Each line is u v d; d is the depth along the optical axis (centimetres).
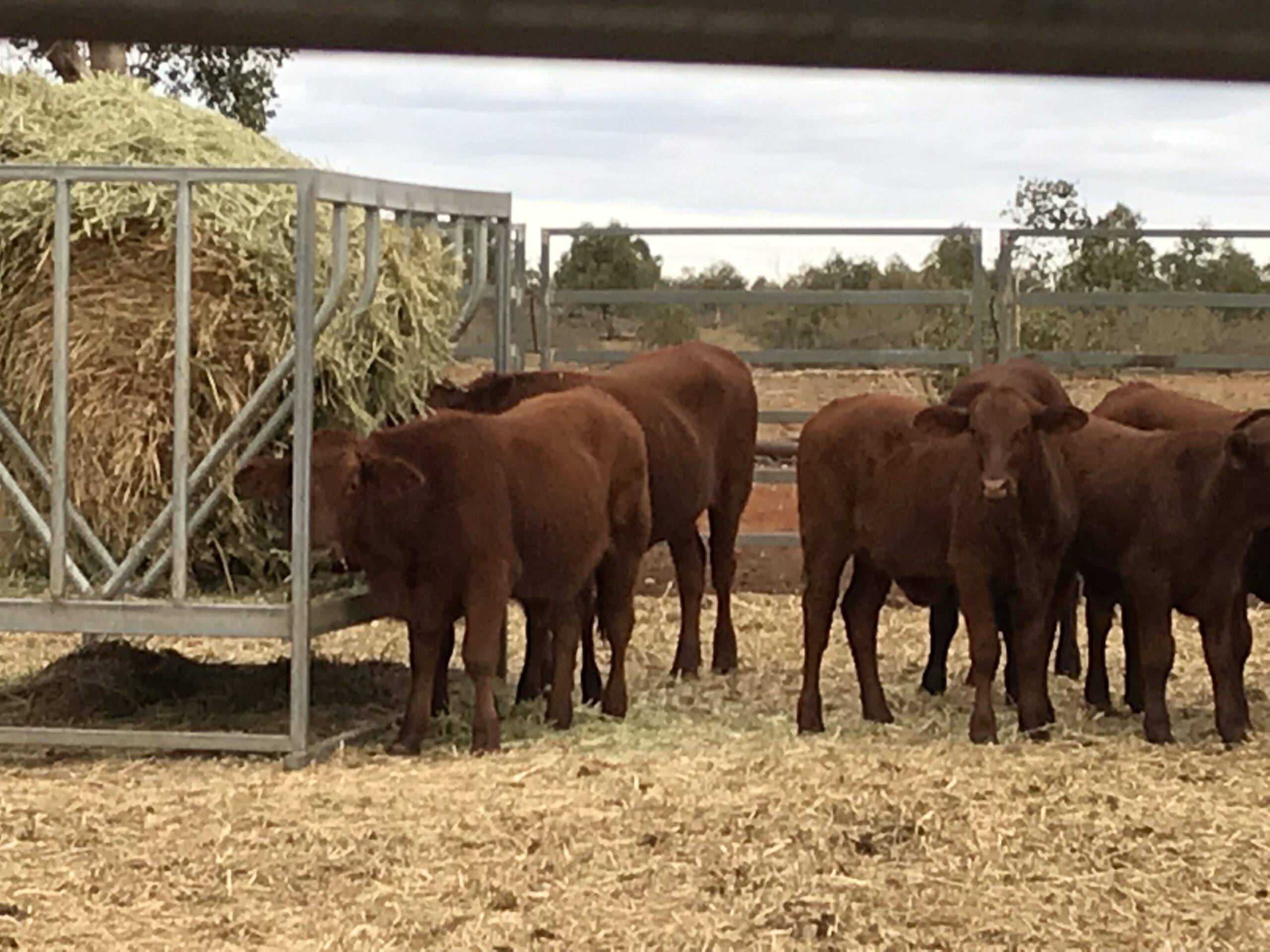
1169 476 811
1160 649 821
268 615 742
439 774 720
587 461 838
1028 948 485
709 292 1349
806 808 645
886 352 1334
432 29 96
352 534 752
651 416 966
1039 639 823
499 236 979
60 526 750
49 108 832
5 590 796
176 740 747
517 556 791
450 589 773
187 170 721
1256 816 656
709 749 787
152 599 757
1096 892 543
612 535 878
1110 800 668
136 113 829
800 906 517
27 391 784
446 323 905
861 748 790
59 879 551
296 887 545
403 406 874
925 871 564
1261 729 871
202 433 773
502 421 811
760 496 1625
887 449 838
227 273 761
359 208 827
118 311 764
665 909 518
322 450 745
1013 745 796
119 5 95
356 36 97
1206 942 492
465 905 523
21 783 702
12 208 775
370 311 812
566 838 600
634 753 775
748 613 1248
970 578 803
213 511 787
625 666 950
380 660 1012
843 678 1015
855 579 885
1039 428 776
